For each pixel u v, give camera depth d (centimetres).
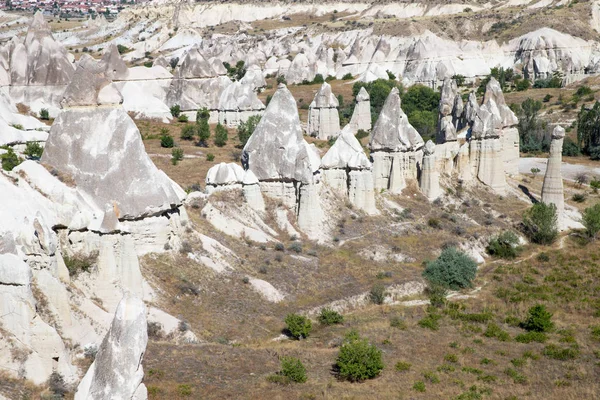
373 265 6203
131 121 5138
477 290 6116
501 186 8519
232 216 6106
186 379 3750
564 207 8562
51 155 5041
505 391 3975
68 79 11200
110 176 4944
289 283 5494
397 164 7806
